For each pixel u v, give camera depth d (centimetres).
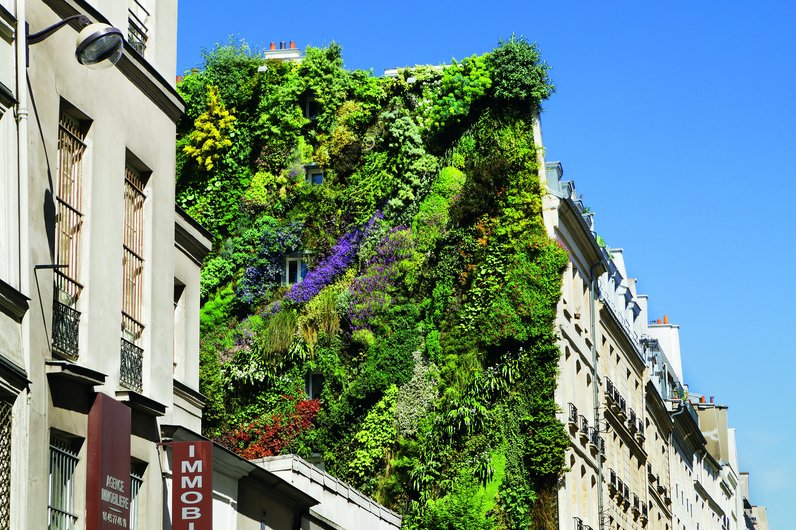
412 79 5612
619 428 6372
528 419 5128
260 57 5800
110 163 2256
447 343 5250
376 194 5491
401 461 5103
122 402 2225
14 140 1947
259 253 5488
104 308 2197
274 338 5278
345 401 5212
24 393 1916
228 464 2948
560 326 5306
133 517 2303
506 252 5325
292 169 5588
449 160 5500
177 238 2923
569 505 5269
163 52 2562
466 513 4969
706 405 9881
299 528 3478
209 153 5619
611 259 6700
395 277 5350
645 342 7525
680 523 7962
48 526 1991
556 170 5591
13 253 1925
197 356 2986
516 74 5447
